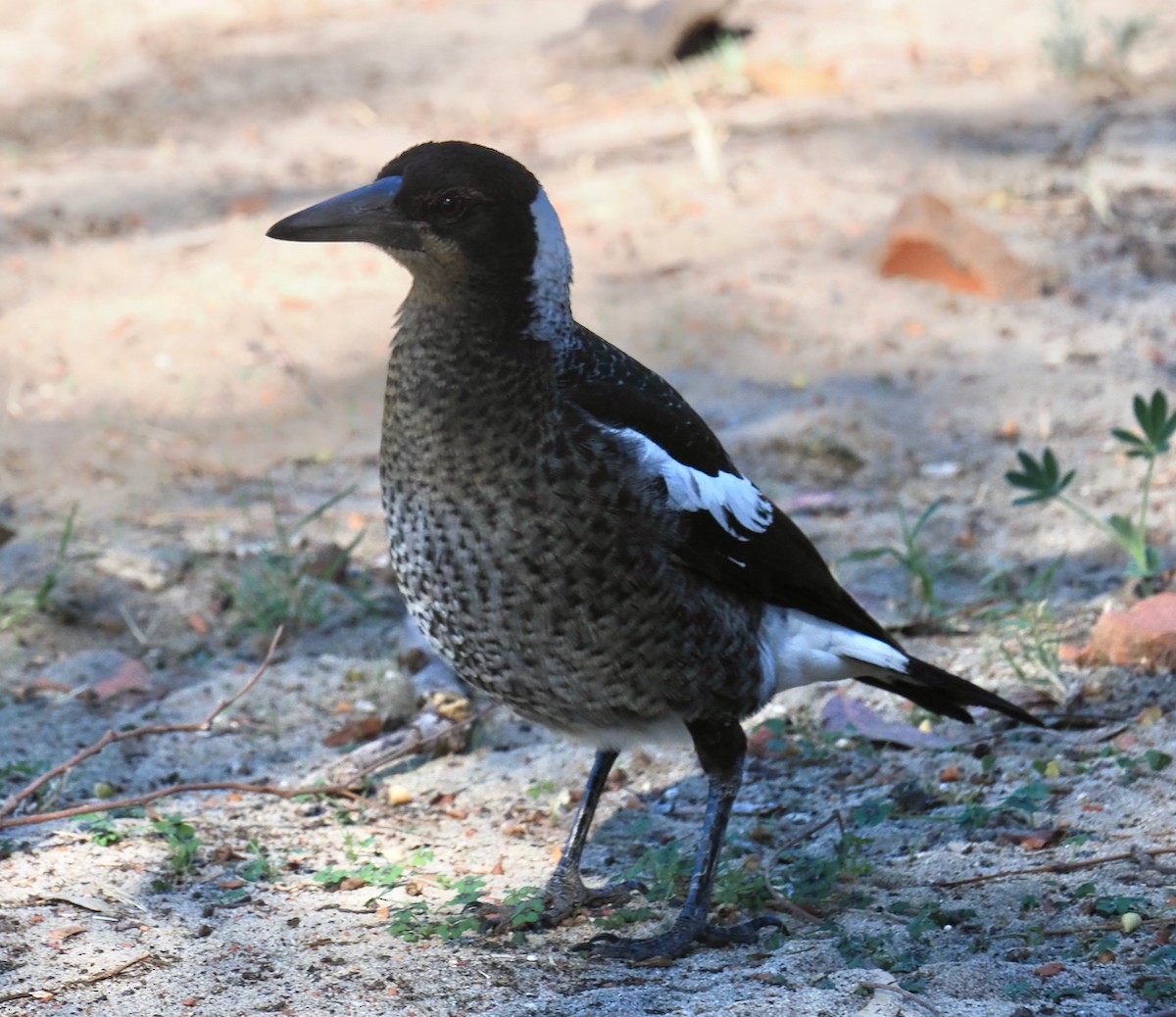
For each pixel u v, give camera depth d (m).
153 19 23.81
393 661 9.98
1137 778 7.91
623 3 21.75
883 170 17.09
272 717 9.52
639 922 7.25
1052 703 8.92
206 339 14.22
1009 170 17.09
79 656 10.12
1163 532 11.13
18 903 7.27
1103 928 6.71
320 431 13.03
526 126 19.14
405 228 6.84
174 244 16.06
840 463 12.40
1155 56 20.58
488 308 6.83
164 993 6.52
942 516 11.55
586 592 6.80
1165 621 9.07
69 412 13.19
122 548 11.20
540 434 6.73
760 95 19.70
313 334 14.30
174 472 12.41
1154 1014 6.04
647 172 17.06
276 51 22.47
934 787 8.14
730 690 7.18
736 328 14.06
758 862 7.67
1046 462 9.92
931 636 9.95
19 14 24.06
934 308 14.38
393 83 21.00
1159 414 9.84
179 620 10.59
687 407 7.32
